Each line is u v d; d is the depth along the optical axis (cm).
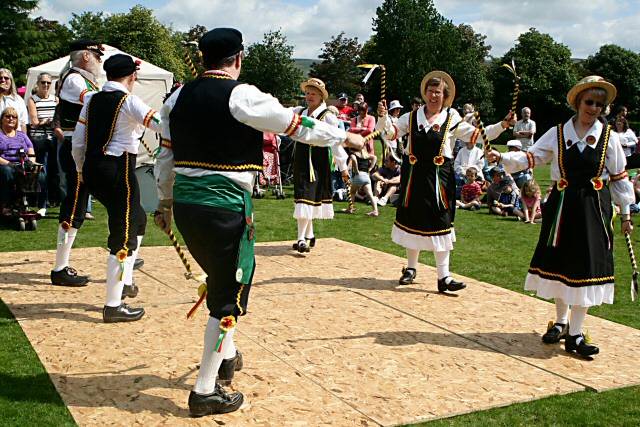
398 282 636
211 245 335
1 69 920
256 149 338
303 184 749
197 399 338
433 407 360
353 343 457
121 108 476
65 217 568
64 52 4475
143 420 333
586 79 448
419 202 594
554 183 464
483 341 473
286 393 371
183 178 335
